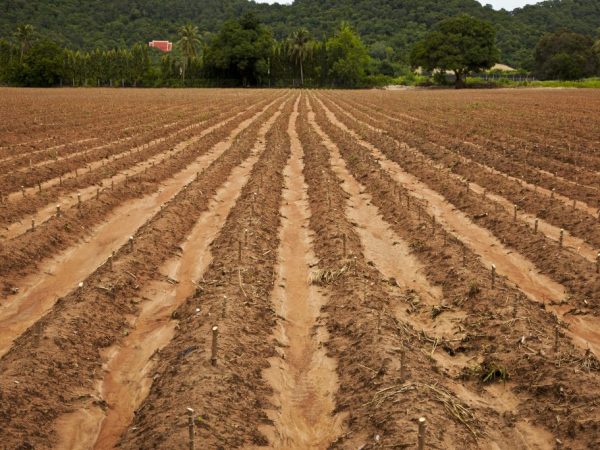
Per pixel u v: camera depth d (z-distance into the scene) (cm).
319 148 2861
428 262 1396
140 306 1184
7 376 841
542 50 12762
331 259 1376
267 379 907
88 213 1692
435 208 1873
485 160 2538
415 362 920
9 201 1781
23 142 2948
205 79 11962
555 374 885
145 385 906
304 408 864
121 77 11712
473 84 10506
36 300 1205
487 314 1106
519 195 1934
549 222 1706
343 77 11925
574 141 2958
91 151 2628
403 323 1088
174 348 973
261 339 1019
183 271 1376
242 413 800
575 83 9812
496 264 1412
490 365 941
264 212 1739
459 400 842
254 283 1223
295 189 2156
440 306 1176
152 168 2297
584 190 1995
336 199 1880
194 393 805
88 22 19912
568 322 1127
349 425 801
